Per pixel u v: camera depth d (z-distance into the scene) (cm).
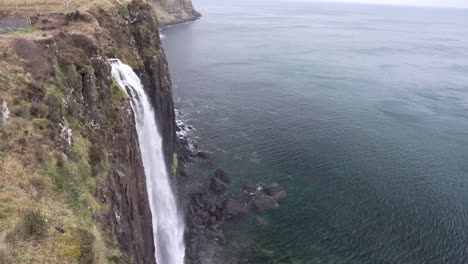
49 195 2236
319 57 17712
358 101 10906
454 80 14188
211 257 4684
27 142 2359
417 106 10725
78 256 1925
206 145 7594
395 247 4912
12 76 2659
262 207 5559
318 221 5388
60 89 2916
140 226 3547
